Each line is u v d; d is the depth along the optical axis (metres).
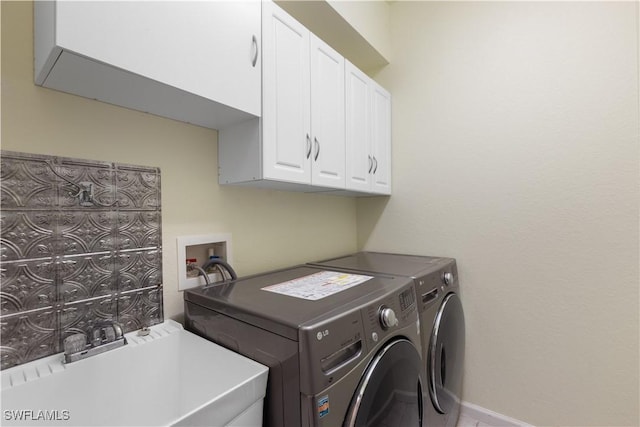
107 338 0.93
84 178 0.95
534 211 1.61
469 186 1.82
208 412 0.64
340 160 1.58
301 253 1.81
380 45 2.04
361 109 1.78
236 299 0.98
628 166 1.38
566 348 1.53
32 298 0.84
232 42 1.04
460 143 1.85
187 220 1.23
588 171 1.47
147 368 0.96
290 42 1.28
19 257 0.83
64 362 0.84
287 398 0.75
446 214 1.91
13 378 0.76
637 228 1.36
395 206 2.12
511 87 1.67
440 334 1.37
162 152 1.15
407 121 2.07
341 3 1.67
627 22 1.38
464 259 1.84
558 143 1.54
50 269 0.88
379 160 1.97
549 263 1.57
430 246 1.98
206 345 0.95
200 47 0.94
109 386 0.88
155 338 1.01
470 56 1.81
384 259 1.85
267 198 1.60
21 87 0.84
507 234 1.69
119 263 1.02
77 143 0.94
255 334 0.83
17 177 0.82
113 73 0.80
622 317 1.40
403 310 1.08
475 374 1.80
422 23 2.00
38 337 0.85
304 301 0.95
